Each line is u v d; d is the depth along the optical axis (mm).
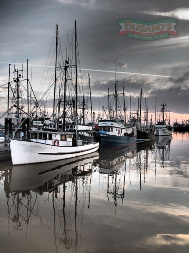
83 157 32688
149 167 25094
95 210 12109
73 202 13336
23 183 17453
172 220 10766
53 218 11023
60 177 19781
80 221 10656
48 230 9742
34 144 24484
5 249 8219
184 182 18062
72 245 8484
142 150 43656
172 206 12633
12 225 10203
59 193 15180
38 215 11391
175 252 8102
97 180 18906
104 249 8250
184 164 27109
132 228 9914
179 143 63031
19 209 12180
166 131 102688
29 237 9125
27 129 29516
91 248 8336
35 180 18438
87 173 21656
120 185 17234
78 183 17859
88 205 12852
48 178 19250
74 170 22984
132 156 34688
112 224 10320
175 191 15539
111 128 48812
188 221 10648
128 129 59500
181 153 38750
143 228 9945
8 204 12938
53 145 26734
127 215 11344
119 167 25078
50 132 28828
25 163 24391
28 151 24188
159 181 18469
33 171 21688
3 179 18438
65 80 34219
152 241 8844
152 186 16938
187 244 8633
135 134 62938
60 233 9430
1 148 25516
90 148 36094
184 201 13438
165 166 25703
